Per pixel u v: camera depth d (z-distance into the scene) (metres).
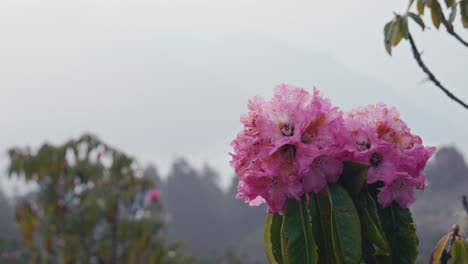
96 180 3.68
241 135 1.11
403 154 1.10
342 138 1.09
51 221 3.61
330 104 1.10
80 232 3.62
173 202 30.12
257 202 1.15
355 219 1.07
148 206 3.82
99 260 3.64
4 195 14.84
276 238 1.13
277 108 1.11
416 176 1.11
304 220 1.09
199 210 29.69
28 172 3.61
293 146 1.09
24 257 5.42
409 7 1.32
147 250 3.67
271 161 1.09
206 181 32.31
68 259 3.52
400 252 1.12
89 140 3.66
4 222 13.95
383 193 1.10
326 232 1.10
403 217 1.12
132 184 3.79
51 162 3.59
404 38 1.30
